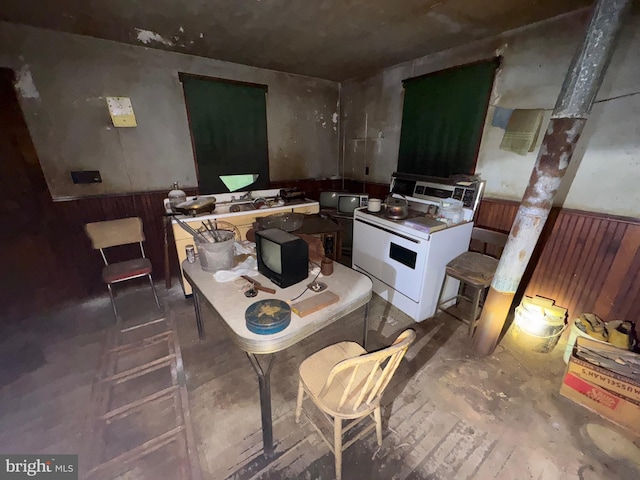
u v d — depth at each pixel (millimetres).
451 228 2230
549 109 2006
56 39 2113
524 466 1295
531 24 1997
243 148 3180
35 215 2271
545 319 1990
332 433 1434
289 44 2395
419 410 1572
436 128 2729
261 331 1133
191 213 2553
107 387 1696
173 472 1266
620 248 1800
